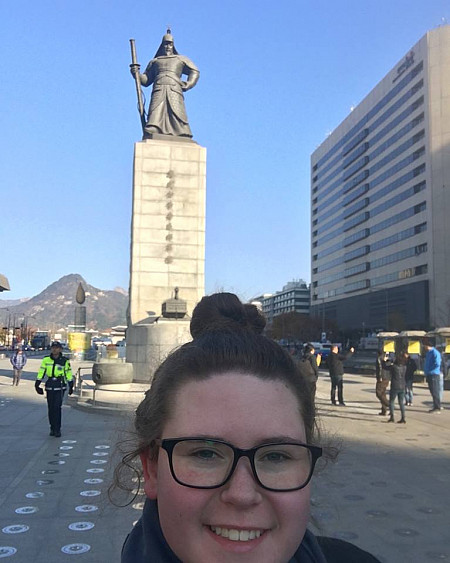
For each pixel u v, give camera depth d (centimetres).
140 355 1952
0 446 959
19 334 10144
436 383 1459
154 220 2273
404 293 8694
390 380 1343
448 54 8062
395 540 505
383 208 9612
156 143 2308
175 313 2028
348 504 612
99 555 471
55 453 899
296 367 128
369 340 6956
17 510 594
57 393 1054
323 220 12556
